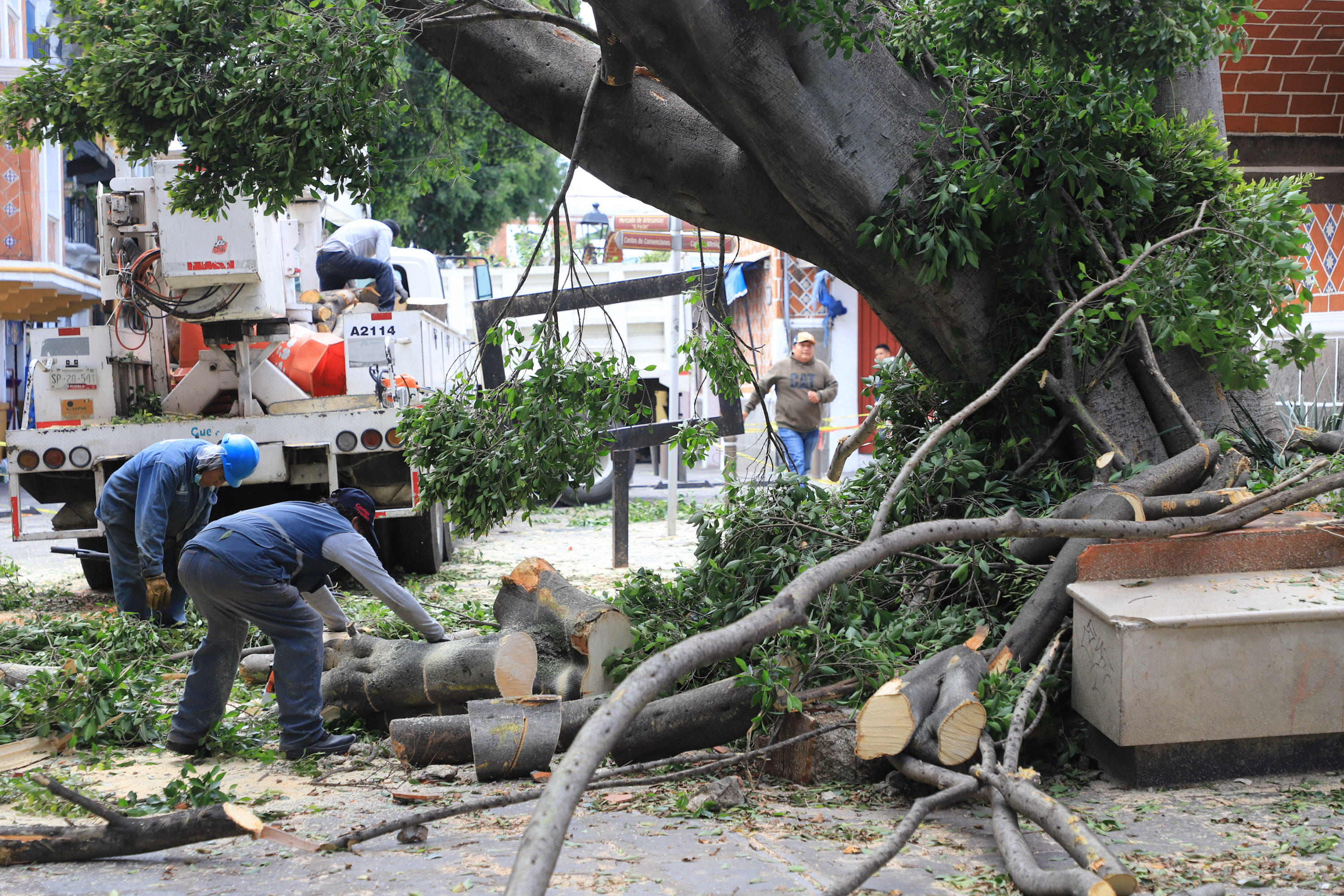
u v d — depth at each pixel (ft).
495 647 16.24
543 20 16.74
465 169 18.49
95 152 67.97
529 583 16.69
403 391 28.86
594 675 15.80
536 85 18.29
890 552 10.87
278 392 28.96
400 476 28.96
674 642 16.06
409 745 14.79
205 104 16.14
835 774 13.32
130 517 23.32
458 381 19.53
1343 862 10.09
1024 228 17.57
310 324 32.58
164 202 26.03
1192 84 20.70
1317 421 24.89
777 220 18.70
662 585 18.45
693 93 16.51
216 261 26.04
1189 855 10.37
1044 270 17.66
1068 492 17.56
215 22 16.08
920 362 19.58
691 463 21.29
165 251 25.95
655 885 9.32
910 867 10.09
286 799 13.30
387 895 9.09
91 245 71.05
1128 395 18.51
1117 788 13.07
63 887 9.41
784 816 12.03
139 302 27.37
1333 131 26.22
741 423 32.40
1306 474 14.33
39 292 64.39
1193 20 15.62
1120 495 14.66
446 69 18.25
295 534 15.65
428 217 90.22
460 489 18.79
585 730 7.61
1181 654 12.66
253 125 16.22
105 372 28.14
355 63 15.62
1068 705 14.55
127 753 15.98
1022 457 18.79
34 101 17.04
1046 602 14.62
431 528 30.99
